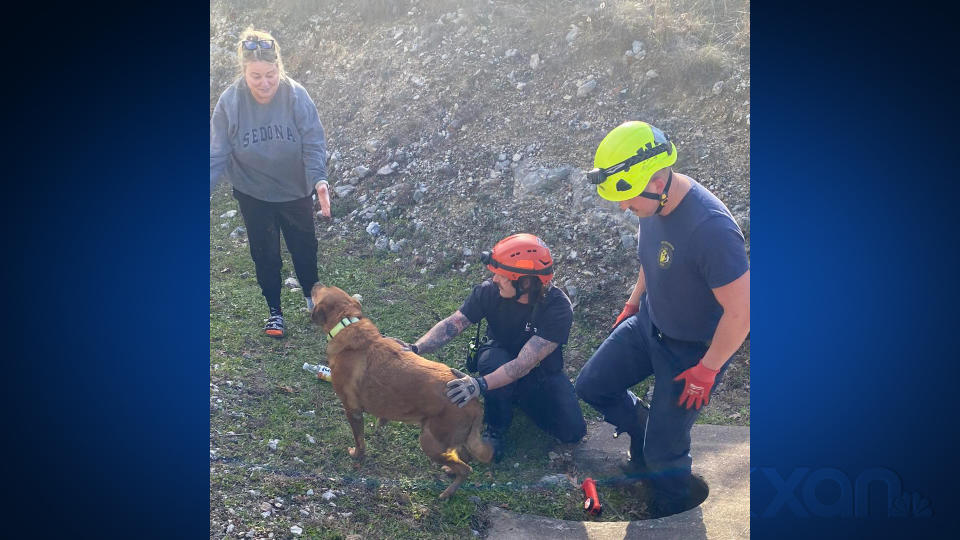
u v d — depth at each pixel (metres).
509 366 3.32
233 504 2.98
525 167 5.41
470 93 5.95
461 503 3.23
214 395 3.57
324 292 3.31
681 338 3.32
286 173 4.05
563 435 3.74
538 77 5.96
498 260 3.38
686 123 5.36
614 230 4.92
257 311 4.38
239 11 6.59
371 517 3.07
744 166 4.98
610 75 5.79
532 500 3.37
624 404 3.72
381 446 3.52
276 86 3.93
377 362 3.16
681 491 3.37
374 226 5.24
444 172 5.53
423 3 6.64
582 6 6.31
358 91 6.25
